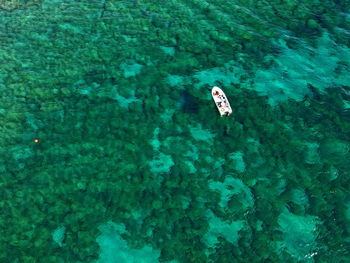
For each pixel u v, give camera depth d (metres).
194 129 27.97
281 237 23.00
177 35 34.22
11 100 29.23
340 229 23.20
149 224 23.47
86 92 30.02
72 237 22.88
